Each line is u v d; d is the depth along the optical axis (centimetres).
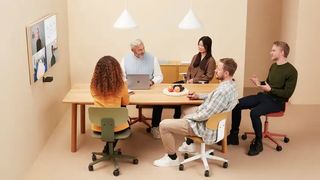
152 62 515
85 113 556
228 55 622
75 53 627
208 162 440
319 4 595
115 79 399
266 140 501
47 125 493
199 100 431
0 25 342
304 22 602
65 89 598
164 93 454
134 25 473
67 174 410
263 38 697
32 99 431
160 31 620
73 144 460
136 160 433
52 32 500
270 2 681
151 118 546
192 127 399
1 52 344
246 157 453
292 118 575
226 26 612
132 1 609
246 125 548
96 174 411
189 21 477
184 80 557
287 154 461
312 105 631
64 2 591
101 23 617
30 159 426
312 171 420
